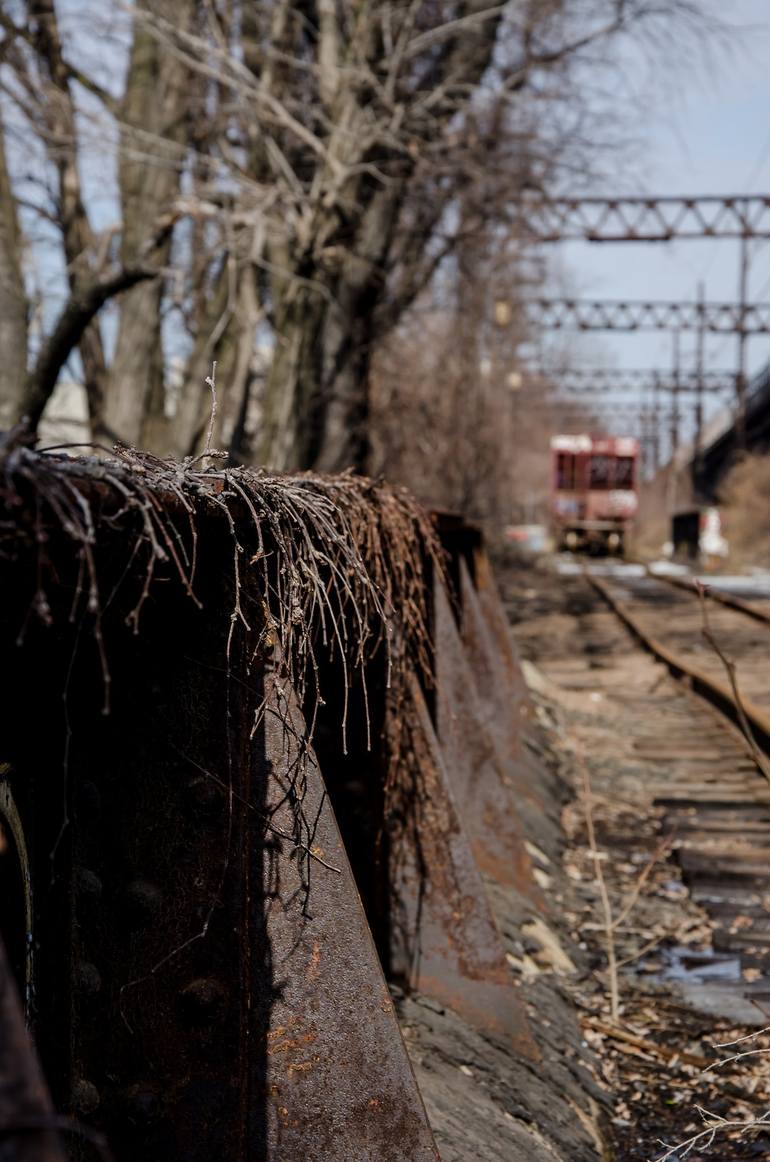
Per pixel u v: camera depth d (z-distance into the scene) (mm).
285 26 18156
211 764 2545
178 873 2529
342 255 17344
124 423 17391
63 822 2383
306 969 2627
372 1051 2609
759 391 60875
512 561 38344
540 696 14117
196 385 18281
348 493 3814
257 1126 2562
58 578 1964
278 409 17766
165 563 2338
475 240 21891
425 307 24656
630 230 33469
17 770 2375
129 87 17500
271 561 2766
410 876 4402
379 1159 2568
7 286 15938
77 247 18406
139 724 2541
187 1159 2467
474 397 28625
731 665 6195
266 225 15805
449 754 5898
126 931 2523
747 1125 4277
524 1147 3678
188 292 18000
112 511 1967
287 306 17562
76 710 2467
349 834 4203
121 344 17312
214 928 2510
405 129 17734
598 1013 5656
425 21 18547
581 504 51344
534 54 19203
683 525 55250
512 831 6117
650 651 18969
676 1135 4562
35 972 2389
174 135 17281
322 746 4098
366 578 3266
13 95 16078
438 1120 3453
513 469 42031
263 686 2662
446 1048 4016
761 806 9742
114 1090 2496
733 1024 5641
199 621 2576
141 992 2506
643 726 13227
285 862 2646
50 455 2018
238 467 2824
